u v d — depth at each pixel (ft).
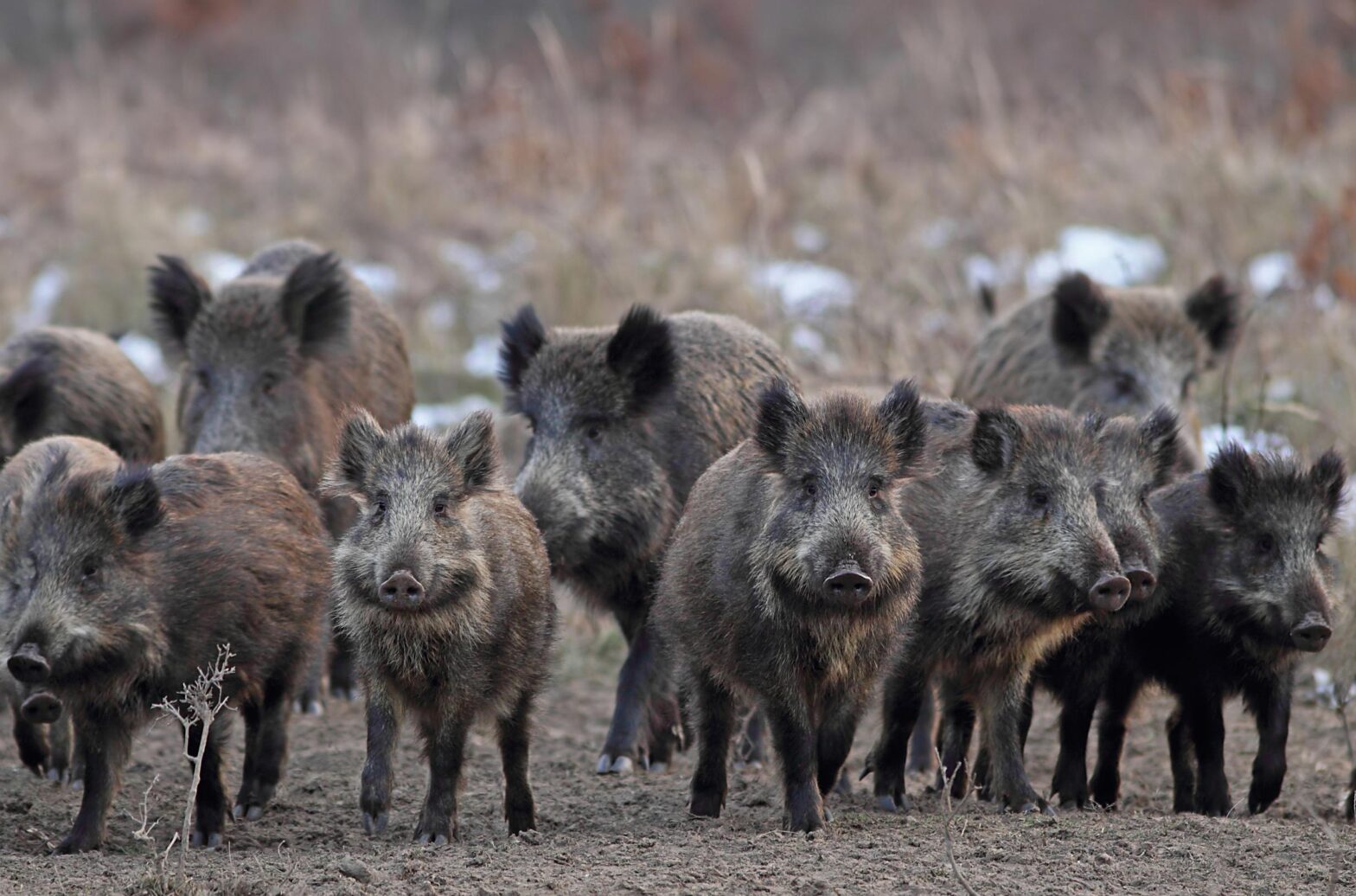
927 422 92.02
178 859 77.56
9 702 98.58
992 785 93.91
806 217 214.28
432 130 251.80
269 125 271.49
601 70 275.80
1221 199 199.82
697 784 89.61
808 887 69.36
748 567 83.35
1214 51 270.67
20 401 111.86
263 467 94.48
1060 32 289.33
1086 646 92.63
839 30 325.21
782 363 114.93
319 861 75.77
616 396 106.01
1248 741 108.99
